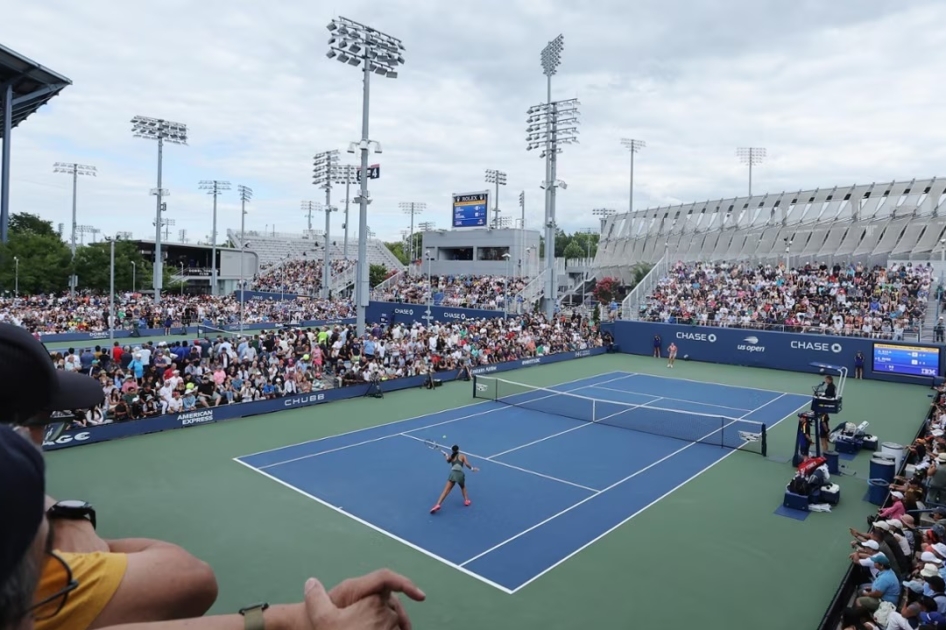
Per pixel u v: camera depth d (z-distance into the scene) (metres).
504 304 63.81
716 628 13.08
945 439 19.73
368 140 41.03
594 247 143.25
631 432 27.92
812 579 15.14
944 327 41.09
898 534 14.01
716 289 54.72
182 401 28.00
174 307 63.59
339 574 15.13
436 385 37.41
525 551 16.39
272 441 25.69
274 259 112.69
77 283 77.56
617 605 13.89
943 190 50.69
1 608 1.08
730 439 27.00
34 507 1.12
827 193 57.12
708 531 17.78
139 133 68.50
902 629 10.41
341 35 39.47
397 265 116.94
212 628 1.63
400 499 19.72
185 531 17.30
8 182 45.75
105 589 1.59
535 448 25.34
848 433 25.95
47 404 1.84
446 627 13.01
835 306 47.75
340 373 35.94
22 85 47.91
